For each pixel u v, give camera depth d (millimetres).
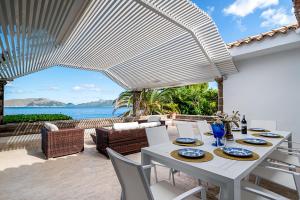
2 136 5008
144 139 4719
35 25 2820
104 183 2869
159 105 10992
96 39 4105
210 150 2078
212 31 3807
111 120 7570
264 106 5070
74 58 5301
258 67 5195
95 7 2971
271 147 2211
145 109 10195
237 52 5008
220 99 5969
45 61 5355
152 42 4355
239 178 1380
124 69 6578
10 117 6402
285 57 4691
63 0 2322
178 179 3027
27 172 3295
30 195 2490
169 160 1793
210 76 6059
